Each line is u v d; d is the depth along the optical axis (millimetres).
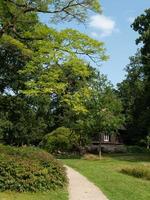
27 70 24734
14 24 25172
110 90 57062
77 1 25641
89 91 25625
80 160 48781
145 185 25766
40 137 54906
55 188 21328
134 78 90125
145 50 60156
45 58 24203
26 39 25766
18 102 43562
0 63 38062
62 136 57719
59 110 65750
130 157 59625
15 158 21562
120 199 19625
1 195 18969
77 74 24875
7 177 20219
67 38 24469
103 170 34062
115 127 57375
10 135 47188
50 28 24812
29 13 26062
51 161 22625
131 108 83625
